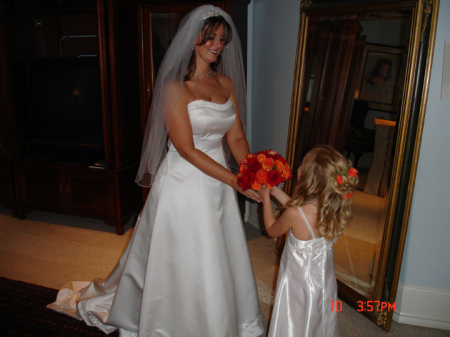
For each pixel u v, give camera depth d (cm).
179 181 172
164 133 173
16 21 335
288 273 159
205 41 166
